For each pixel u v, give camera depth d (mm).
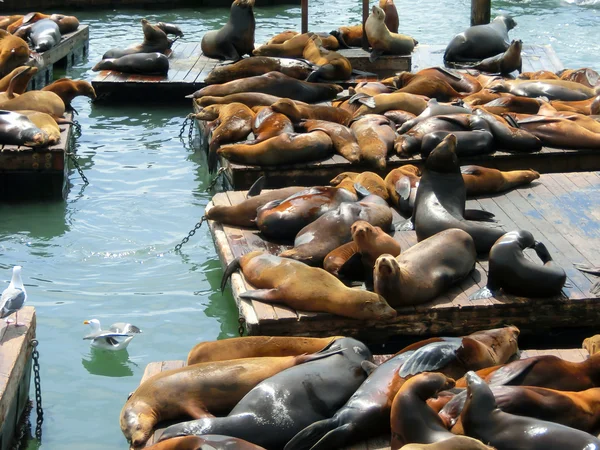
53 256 18953
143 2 49062
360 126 21797
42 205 21812
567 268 14945
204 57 33750
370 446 10312
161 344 15391
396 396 9680
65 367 14680
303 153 20375
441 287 13953
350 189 17656
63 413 13414
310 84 27469
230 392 11148
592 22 43375
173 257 18938
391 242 14211
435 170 15953
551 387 10711
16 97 24766
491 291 14094
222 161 21875
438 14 47062
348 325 13547
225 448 9602
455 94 26594
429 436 9336
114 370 14617
